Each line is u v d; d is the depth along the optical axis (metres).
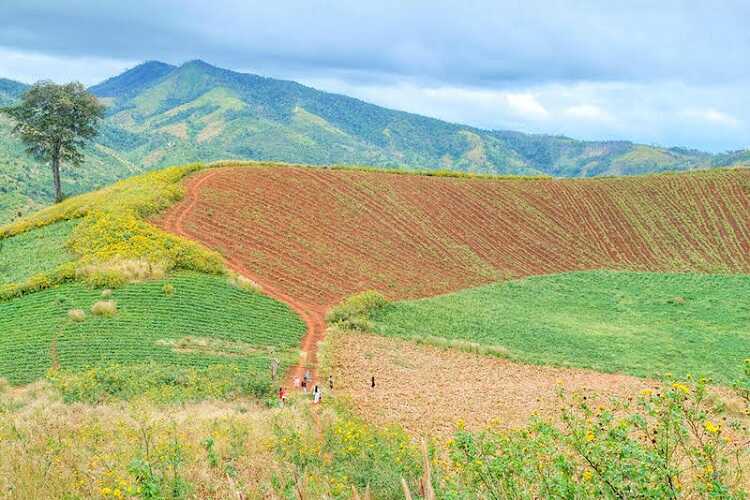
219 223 70.25
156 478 11.07
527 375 46.56
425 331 56.34
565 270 85.81
